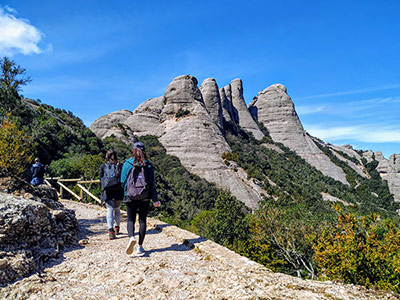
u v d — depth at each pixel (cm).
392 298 275
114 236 538
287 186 7981
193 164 7925
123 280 324
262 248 2558
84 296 284
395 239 1523
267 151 11981
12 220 360
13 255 335
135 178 406
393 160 11631
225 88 14338
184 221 3950
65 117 7569
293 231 2378
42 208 424
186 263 381
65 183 1894
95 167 2239
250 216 3281
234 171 7788
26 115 4062
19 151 718
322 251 1678
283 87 15225
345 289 288
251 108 15512
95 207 948
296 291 280
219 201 3078
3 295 271
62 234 462
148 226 655
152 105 11294
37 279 311
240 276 320
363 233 1645
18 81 3400
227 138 11081
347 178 11825
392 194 10906
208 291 292
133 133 9906
